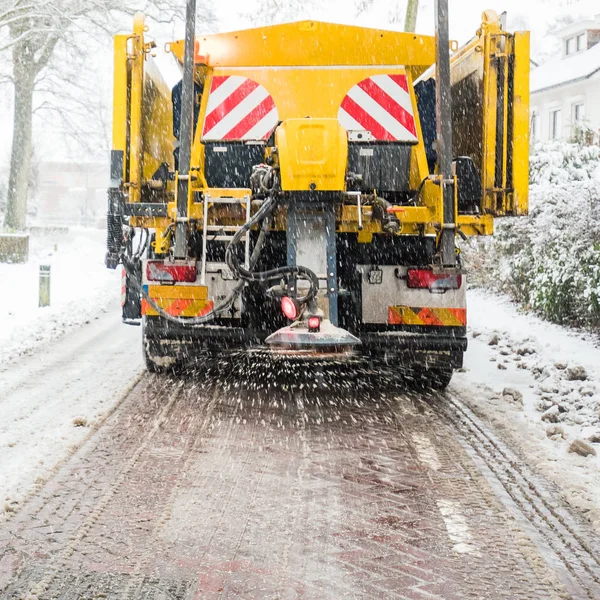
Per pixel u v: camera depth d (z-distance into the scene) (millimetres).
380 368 8688
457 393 8188
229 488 5246
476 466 5785
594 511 4902
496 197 7367
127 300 8656
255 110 8156
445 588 3922
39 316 13859
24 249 25922
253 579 3967
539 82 36531
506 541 4492
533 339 11242
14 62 36656
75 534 4449
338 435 6566
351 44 8203
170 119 9047
